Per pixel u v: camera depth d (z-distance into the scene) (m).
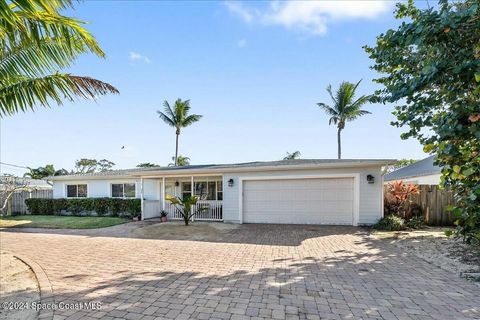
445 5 3.52
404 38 3.94
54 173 34.66
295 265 5.51
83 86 5.21
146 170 14.30
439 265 5.44
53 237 9.17
